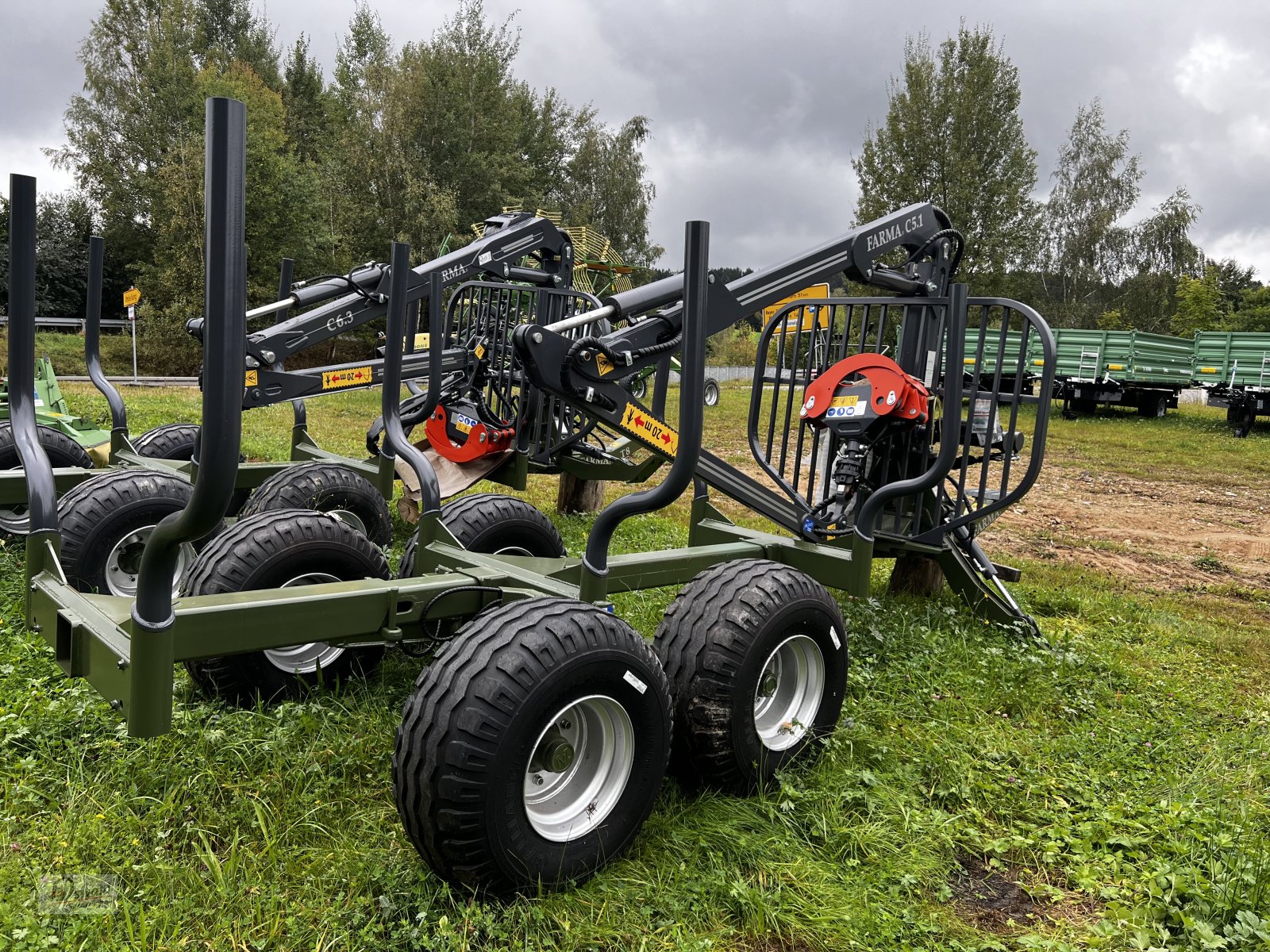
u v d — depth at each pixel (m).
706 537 4.44
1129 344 21.23
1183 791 3.36
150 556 2.04
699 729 2.88
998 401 4.85
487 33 37.94
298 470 4.95
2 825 2.56
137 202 36.59
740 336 43.31
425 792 2.24
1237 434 19.78
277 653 3.51
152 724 2.12
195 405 14.41
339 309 6.45
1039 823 3.13
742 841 2.74
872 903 2.56
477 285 6.30
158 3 37.59
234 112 1.69
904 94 31.75
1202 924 2.46
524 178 37.53
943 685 4.27
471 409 6.52
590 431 6.81
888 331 18.08
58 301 38.16
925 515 5.23
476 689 2.26
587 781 2.58
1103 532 9.96
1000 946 2.43
